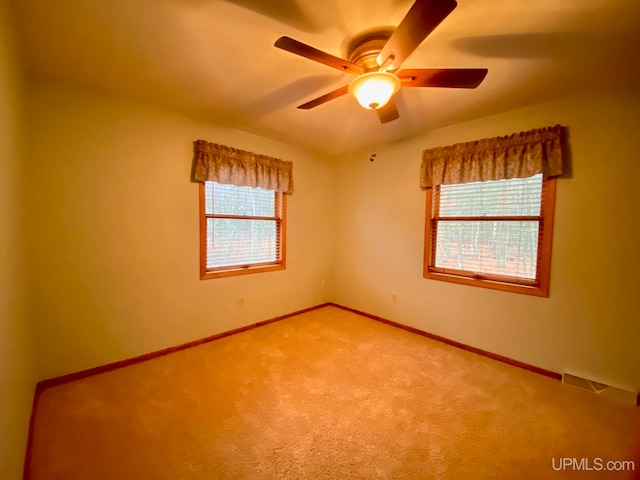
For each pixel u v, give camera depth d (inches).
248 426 66.9
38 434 63.2
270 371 92.3
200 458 57.6
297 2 50.7
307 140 134.0
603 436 64.6
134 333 97.3
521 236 98.4
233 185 120.5
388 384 85.4
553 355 91.2
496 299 102.8
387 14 53.8
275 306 140.0
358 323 137.9
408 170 127.9
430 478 53.6
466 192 110.5
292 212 144.4
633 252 78.6
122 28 57.8
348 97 90.3
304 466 56.0
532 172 91.2
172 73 75.6
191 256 109.8
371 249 144.7
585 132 84.4
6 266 48.4
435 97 88.4
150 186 98.5
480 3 50.1
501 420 69.8
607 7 50.9
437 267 120.4
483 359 102.6
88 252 87.4
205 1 50.5
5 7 47.9
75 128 83.6
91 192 87.2
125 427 66.0
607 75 73.9
